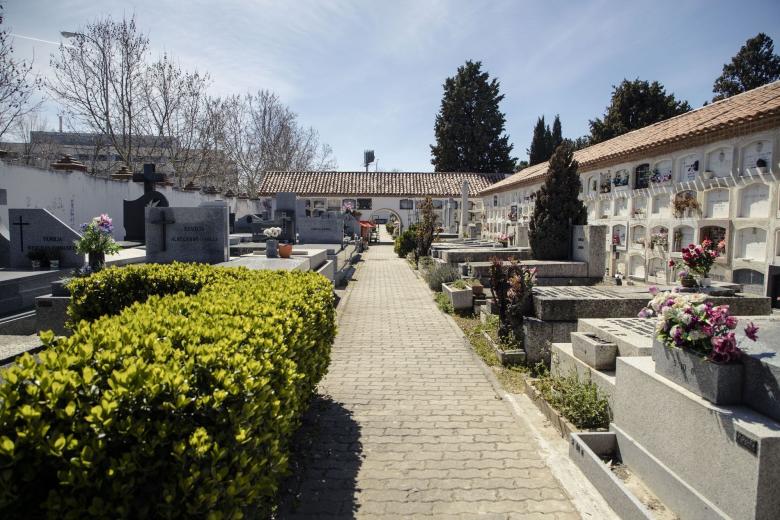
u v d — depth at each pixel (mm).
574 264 11172
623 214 14875
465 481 3629
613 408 4156
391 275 16859
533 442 4242
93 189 18016
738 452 2600
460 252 13594
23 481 1782
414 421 4695
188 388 2154
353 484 3584
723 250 10633
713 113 12367
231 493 2111
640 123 31422
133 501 1911
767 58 27969
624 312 6410
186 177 32969
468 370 6297
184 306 3967
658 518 3061
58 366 2162
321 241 22562
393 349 7324
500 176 40594
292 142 48438
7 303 8836
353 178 39469
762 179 9789
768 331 3494
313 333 4324
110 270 6609
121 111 26594
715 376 2846
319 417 4762
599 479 3434
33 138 34125
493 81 47688
